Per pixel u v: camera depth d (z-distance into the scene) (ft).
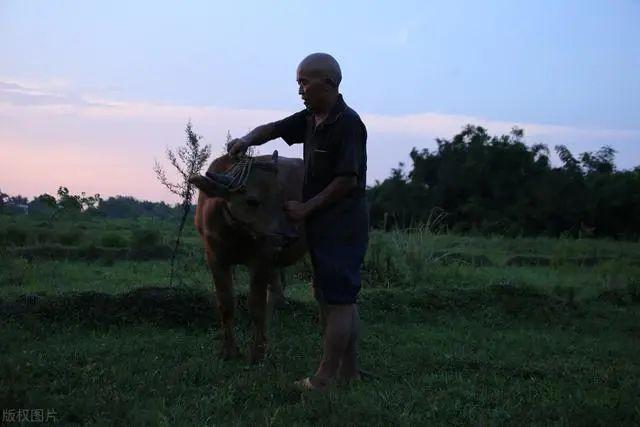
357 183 15.69
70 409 13.85
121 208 115.85
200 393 15.71
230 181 16.42
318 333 23.89
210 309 24.52
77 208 72.38
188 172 33.19
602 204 113.60
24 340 20.77
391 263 39.06
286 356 19.71
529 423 14.12
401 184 122.31
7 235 56.80
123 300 24.18
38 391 14.92
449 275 41.45
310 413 14.03
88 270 42.47
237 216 16.52
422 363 19.43
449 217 121.60
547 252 74.38
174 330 23.31
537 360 20.70
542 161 124.16
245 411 14.48
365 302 28.58
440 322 27.48
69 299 23.84
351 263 15.61
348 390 16.08
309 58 15.57
